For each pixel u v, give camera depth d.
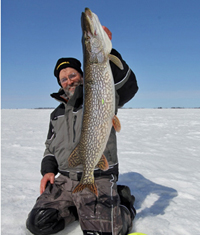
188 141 7.76
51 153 2.60
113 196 2.04
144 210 2.57
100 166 1.93
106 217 1.90
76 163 1.94
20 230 2.13
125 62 2.23
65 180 2.34
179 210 2.55
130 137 8.73
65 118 2.33
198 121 17.19
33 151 6.00
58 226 2.11
